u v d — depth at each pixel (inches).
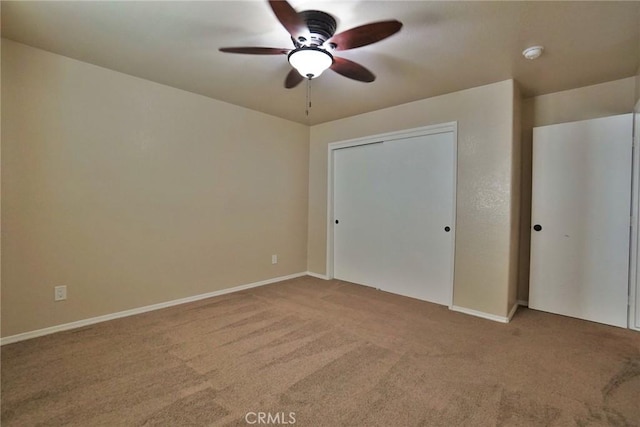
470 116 120.7
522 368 81.0
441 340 97.0
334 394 69.8
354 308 126.0
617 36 81.6
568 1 67.6
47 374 76.0
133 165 114.8
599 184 111.7
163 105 121.5
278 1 60.7
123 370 78.3
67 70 99.4
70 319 102.5
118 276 112.5
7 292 91.3
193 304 128.9
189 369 79.2
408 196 142.8
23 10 73.8
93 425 59.7
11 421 60.2
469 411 64.5
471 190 120.8
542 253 123.1
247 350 89.6
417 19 74.9
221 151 140.8
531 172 128.1
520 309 126.6
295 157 174.9
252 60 99.6
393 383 74.1
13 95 90.5
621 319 108.0
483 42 85.7
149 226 119.6
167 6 71.7
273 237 165.2
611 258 109.7
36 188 95.2
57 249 99.5
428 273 136.9
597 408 65.6
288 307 126.3
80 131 102.7
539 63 98.3
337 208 173.0
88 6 72.2
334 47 78.2
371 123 153.3
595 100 115.3
